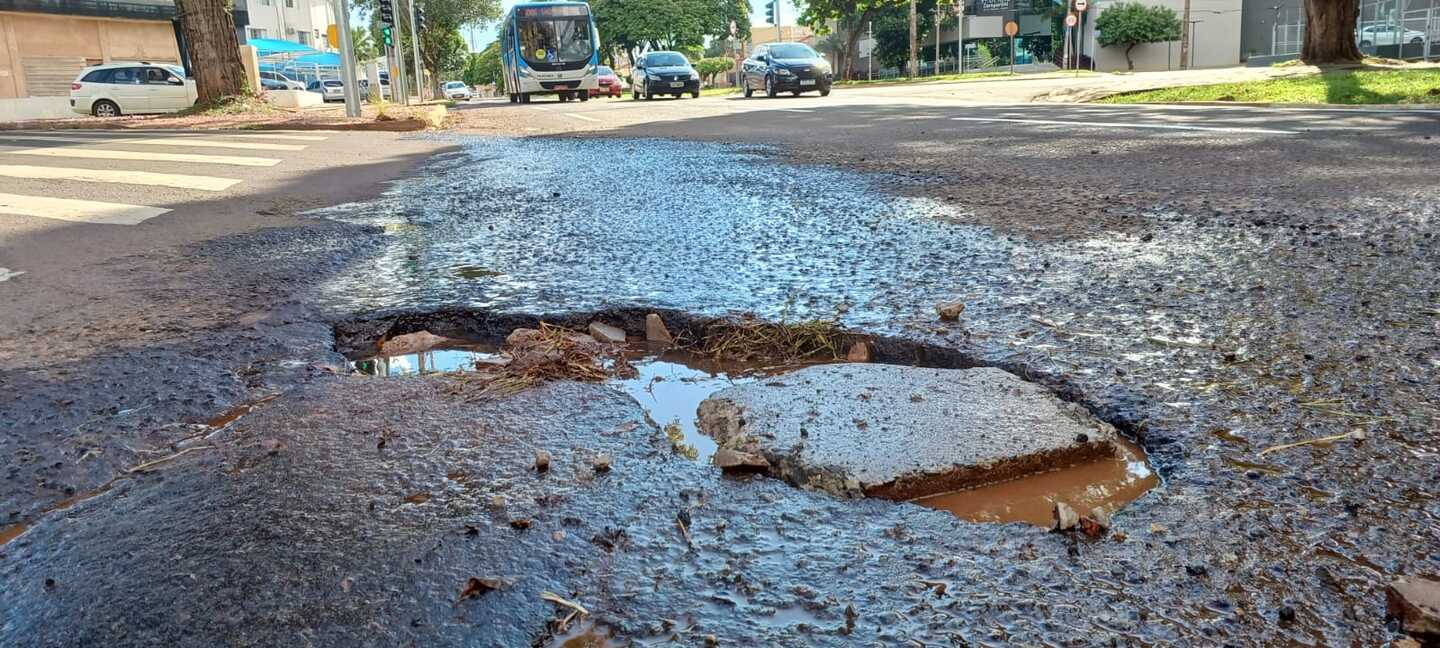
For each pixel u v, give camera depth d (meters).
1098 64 55.31
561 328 3.25
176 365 2.80
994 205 5.28
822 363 2.88
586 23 29.47
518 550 1.64
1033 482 1.97
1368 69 19.73
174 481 1.98
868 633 1.39
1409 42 37.44
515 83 30.30
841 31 61.72
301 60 49.34
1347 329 2.78
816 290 3.50
